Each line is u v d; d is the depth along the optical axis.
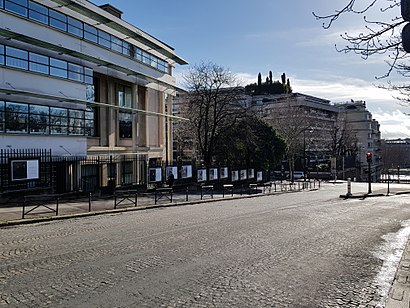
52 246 10.34
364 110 113.62
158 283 7.10
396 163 127.94
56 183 26.14
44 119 25.53
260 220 15.95
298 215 18.05
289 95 90.88
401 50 7.23
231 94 44.03
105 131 34.16
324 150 96.94
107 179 33.00
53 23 26.94
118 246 10.32
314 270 8.23
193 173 39.72
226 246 10.43
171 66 46.25
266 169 52.69
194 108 47.53
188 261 8.73
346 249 10.45
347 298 6.54
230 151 48.91
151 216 17.47
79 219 16.56
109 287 6.83
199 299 6.31
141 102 40.81
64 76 27.23
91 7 30.44
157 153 42.25
